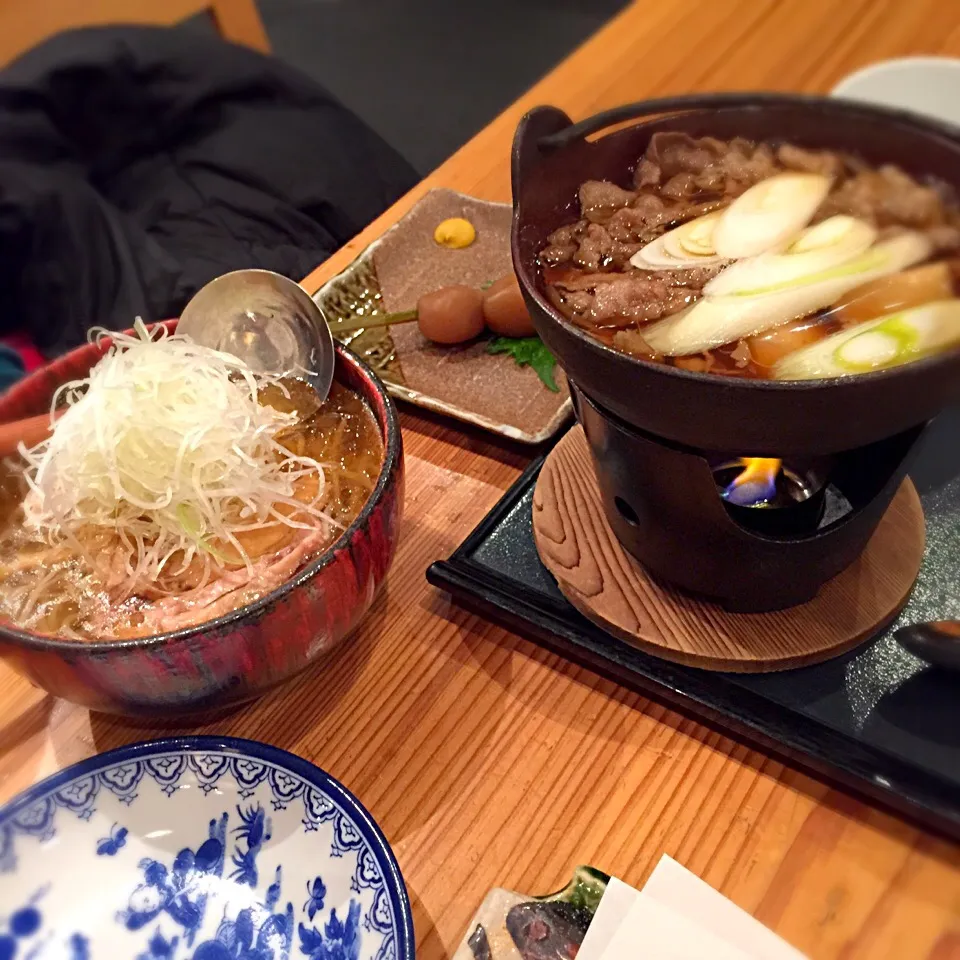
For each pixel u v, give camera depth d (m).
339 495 0.41
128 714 0.38
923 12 0.77
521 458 0.52
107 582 0.39
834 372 0.32
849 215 0.37
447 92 1.51
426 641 0.44
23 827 0.37
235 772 0.37
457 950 0.35
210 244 0.91
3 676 0.45
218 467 0.40
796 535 0.39
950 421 0.47
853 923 0.35
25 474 0.41
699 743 0.40
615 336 0.35
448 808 0.39
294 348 0.46
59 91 0.88
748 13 0.80
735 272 0.36
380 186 0.98
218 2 1.09
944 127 0.36
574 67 0.78
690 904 0.35
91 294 0.82
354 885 0.35
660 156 0.41
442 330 0.56
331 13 1.78
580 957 0.34
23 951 0.35
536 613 0.43
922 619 0.41
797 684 0.39
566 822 0.38
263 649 0.36
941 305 0.33
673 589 0.42
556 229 0.40
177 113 0.95
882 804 0.37
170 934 0.36
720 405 0.31
